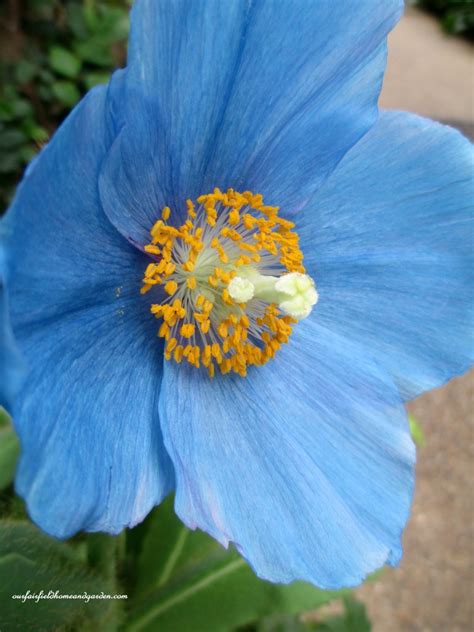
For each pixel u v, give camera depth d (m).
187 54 0.11
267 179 0.13
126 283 0.11
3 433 0.14
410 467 0.13
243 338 0.13
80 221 0.10
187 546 0.17
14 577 0.12
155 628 0.16
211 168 0.12
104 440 0.10
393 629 0.30
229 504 0.12
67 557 0.13
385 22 0.12
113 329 0.11
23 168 0.30
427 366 0.13
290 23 0.11
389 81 0.62
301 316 0.12
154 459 0.11
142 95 0.10
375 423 0.13
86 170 0.10
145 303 0.12
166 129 0.11
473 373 0.40
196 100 0.11
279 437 0.12
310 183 0.13
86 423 0.10
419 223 0.13
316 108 0.12
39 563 0.13
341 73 0.12
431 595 0.32
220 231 0.13
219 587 0.16
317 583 0.11
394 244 0.13
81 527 0.10
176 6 0.10
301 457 0.12
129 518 0.10
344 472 0.12
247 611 0.16
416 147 0.13
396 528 0.12
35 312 0.09
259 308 0.13
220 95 0.11
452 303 0.13
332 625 0.20
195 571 0.17
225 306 0.13
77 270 0.10
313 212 0.13
